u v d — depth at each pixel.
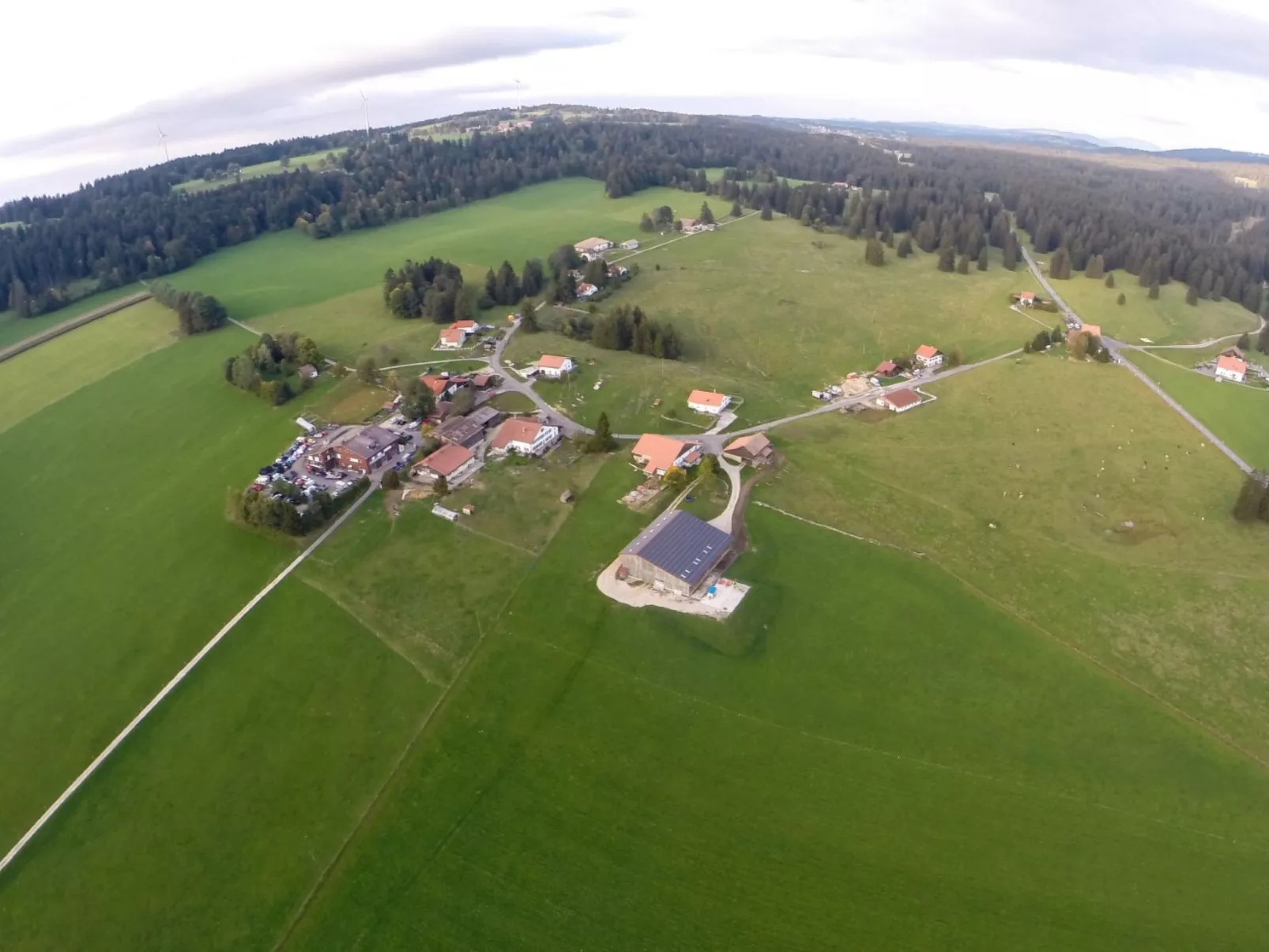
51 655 88.19
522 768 71.38
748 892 61.22
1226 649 85.19
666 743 73.44
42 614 94.75
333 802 69.56
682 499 106.75
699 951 57.47
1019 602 91.25
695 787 69.38
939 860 63.38
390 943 59.12
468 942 58.81
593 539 99.12
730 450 118.06
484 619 87.38
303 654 84.69
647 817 66.94
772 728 74.88
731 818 66.69
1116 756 72.44
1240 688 80.12
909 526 104.00
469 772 71.25
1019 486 115.44
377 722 76.56
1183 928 58.81
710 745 73.12
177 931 61.19
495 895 61.72
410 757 72.94
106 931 61.62
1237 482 118.25
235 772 72.94
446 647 84.19
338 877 63.75
